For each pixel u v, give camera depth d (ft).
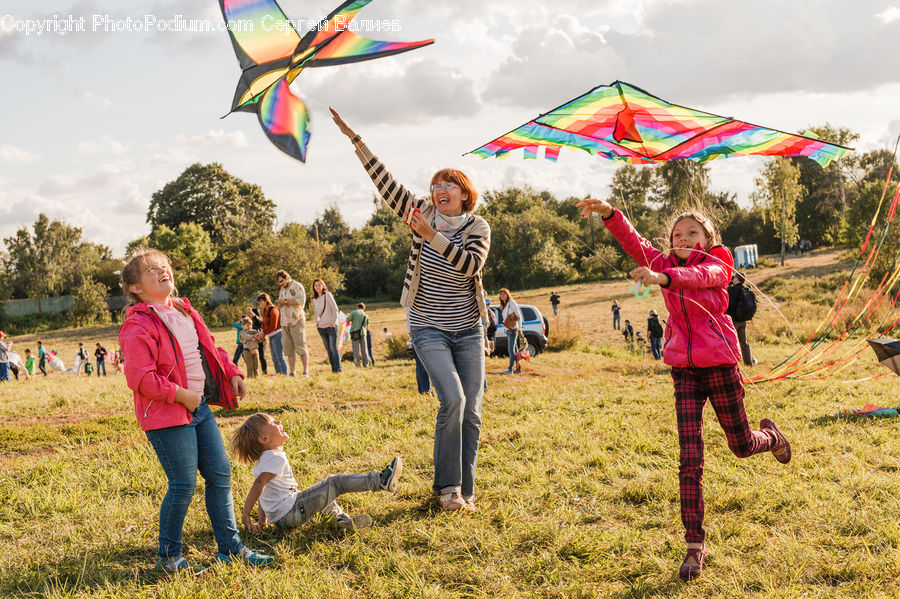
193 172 253.65
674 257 11.94
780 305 89.92
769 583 9.82
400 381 34.06
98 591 10.30
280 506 12.70
